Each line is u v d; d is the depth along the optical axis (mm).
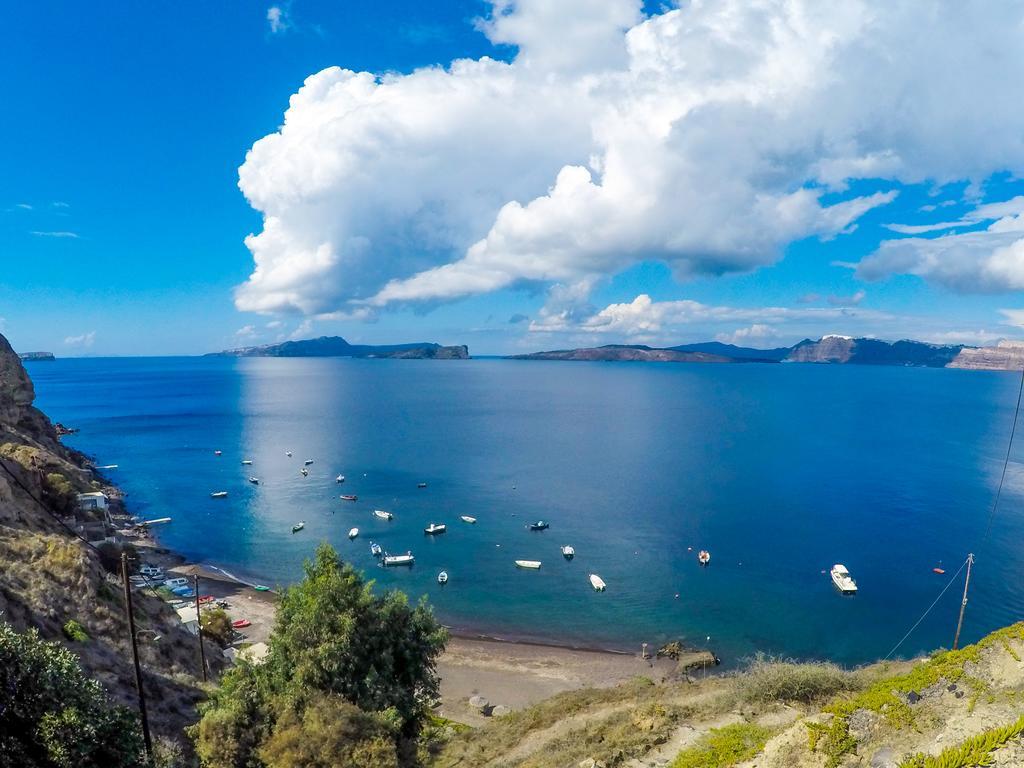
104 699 20906
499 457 159375
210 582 79062
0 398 118812
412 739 26594
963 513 102938
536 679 55781
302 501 118188
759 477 132375
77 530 74188
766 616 68188
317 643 26156
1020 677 14414
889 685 15469
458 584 78750
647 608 70938
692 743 19906
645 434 197000
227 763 22688
